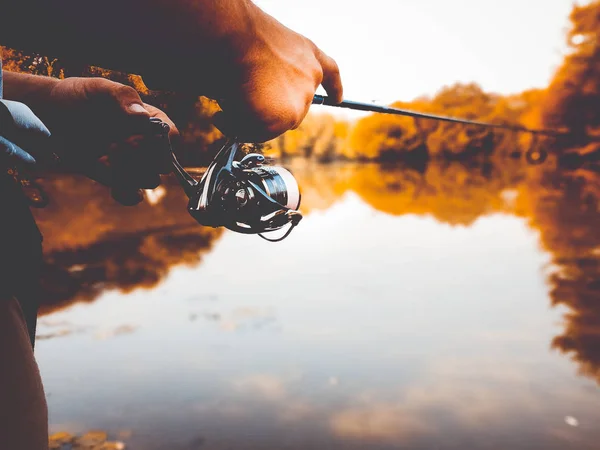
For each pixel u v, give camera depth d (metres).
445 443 3.15
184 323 5.41
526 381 3.98
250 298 6.45
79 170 0.86
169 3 0.51
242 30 0.57
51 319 5.57
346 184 30.55
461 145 54.69
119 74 0.83
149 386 3.88
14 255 0.63
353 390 3.85
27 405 0.63
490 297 6.34
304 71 0.66
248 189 0.80
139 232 11.67
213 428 3.29
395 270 8.00
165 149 0.78
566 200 16.84
